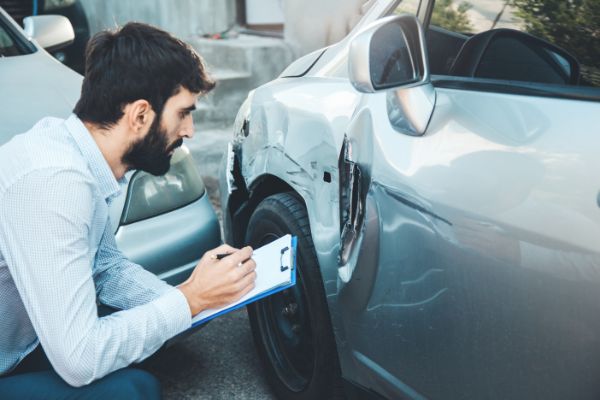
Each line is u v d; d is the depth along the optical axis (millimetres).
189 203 2229
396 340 1494
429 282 1356
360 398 1738
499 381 1234
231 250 1540
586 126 1105
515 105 1237
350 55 1304
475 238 1229
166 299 1421
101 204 1386
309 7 5551
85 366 1295
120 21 7109
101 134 1346
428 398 1440
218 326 2734
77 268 1283
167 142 1385
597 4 1395
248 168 2271
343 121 1749
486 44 1613
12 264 1271
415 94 1426
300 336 2100
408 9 1864
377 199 1502
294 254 1561
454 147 1313
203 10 6047
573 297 1065
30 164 1256
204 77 1369
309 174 1857
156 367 2443
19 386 1381
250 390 2299
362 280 1568
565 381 1104
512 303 1170
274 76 5727
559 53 1469
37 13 6762
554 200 1099
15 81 2576
